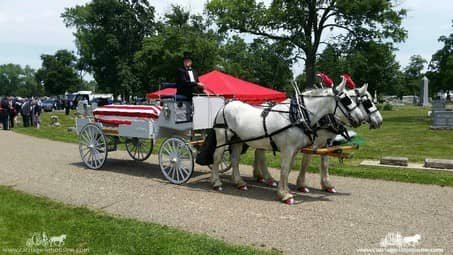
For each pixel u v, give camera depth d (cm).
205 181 968
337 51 3522
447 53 3412
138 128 1009
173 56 3731
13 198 786
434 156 1322
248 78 3997
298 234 600
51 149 1522
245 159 1255
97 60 5678
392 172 1005
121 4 5441
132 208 737
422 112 4362
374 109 775
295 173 1058
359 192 853
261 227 631
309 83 3506
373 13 3331
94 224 628
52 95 9412
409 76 9694
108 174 1041
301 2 3409
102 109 1084
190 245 539
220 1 3522
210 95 928
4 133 2212
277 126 788
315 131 782
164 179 984
